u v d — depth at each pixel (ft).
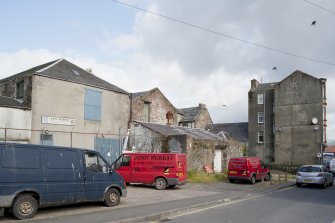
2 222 32.27
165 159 65.87
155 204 45.16
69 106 78.28
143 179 66.74
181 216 38.42
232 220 35.96
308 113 159.94
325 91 163.53
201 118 172.76
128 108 95.55
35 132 70.85
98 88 86.07
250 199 55.16
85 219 33.94
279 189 74.02
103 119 86.84
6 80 81.35
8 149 34.14
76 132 78.59
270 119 177.17
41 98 72.74
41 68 81.15
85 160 40.91
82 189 39.81
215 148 101.35
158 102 117.29
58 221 32.89
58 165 37.88
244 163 81.82
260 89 183.93
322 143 155.12
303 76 163.63
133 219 34.63
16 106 67.82
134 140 92.58
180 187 69.41
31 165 35.47
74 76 82.23
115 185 43.39
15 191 33.68
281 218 37.47
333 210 43.75
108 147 86.99
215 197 54.03
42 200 35.88
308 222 35.47
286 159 162.30
